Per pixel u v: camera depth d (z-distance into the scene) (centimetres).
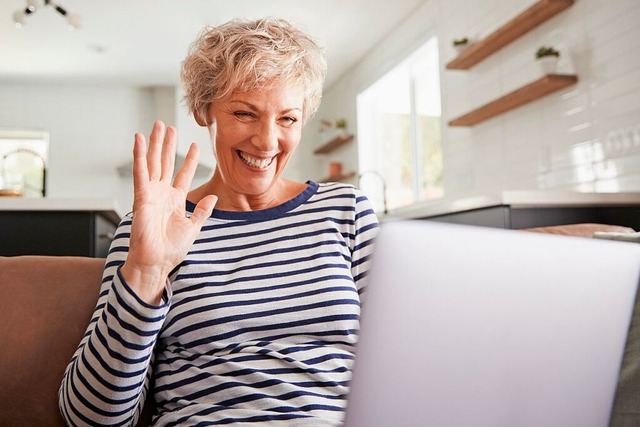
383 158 636
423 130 555
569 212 274
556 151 353
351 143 666
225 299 109
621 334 71
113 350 88
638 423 99
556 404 66
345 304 110
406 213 354
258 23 120
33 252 277
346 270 116
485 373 61
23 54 602
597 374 69
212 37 120
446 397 59
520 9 381
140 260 87
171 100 714
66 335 115
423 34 509
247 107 115
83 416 93
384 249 57
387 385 58
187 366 107
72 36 560
